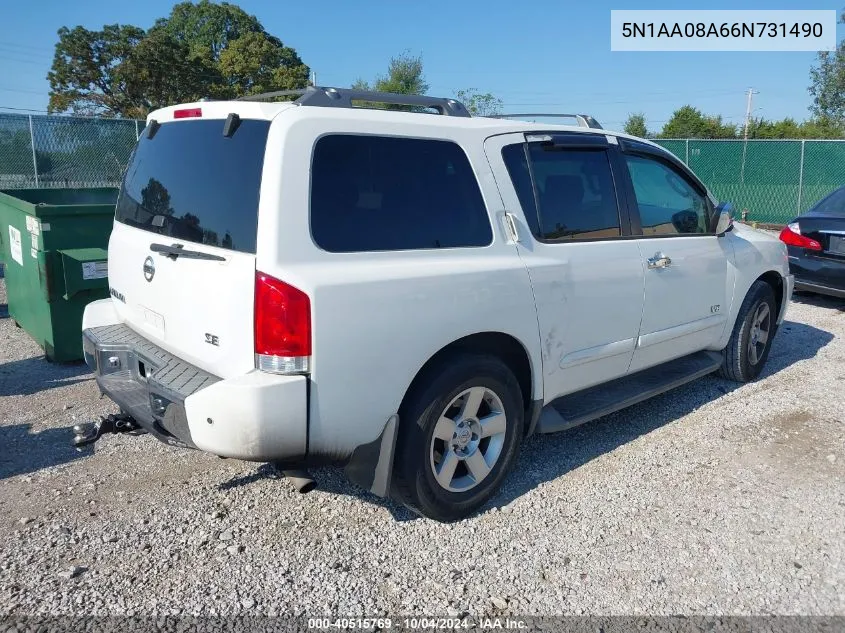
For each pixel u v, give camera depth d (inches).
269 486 151.6
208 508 141.9
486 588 118.3
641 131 1695.4
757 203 706.2
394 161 126.4
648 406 204.2
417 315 122.3
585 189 161.3
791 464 166.2
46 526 133.9
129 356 140.3
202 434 112.3
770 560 127.5
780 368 241.1
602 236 163.0
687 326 189.8
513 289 137.9
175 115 138.3
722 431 185.5
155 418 123.3
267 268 109.3
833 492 152.6
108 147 590.6
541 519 140.4
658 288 175.2
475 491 139.4
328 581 119.2
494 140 143.9
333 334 112.7
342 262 115.8
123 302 151.4
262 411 109.0
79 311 230.2
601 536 134.5
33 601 112.1
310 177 114.5
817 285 318.7
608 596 116.7
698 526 138.5
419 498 130.3
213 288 117.3
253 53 1984.5
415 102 146.2
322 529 135.2
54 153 570.3
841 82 1316.4
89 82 1953.7
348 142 120.6
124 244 148.2
